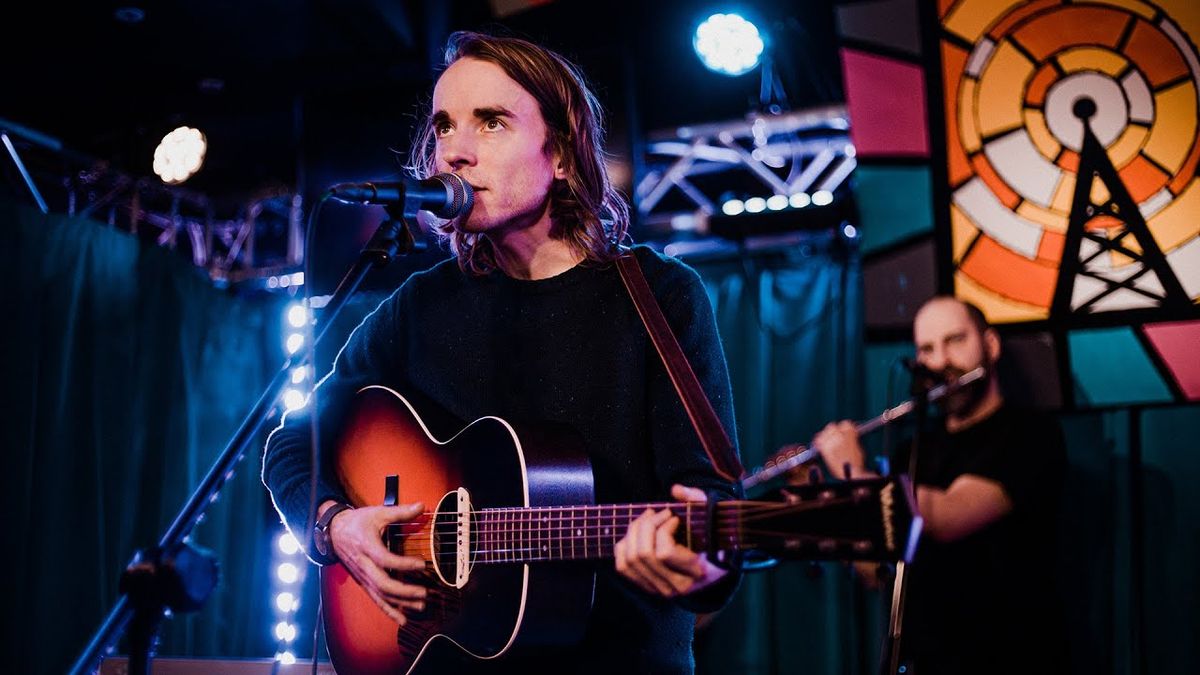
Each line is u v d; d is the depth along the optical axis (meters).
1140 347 3.82
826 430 3.43
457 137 1.97
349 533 1.92
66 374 4.52
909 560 1.58
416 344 2.12
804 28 4.85
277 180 5.50
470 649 1.83
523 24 4.86
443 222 2.10
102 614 4.48
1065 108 3.93
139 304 4.93
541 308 1.99
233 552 5.35
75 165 5.09
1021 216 3.97
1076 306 3.89
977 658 3.08
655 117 5.34
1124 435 4.05
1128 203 3.85
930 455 3.43
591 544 1.71
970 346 3.44
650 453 1.89
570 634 1.76
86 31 4.77
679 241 5.10
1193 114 3.78
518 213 1.95
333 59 4.95
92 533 4.50
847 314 4.99
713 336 1.97
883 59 4.14
